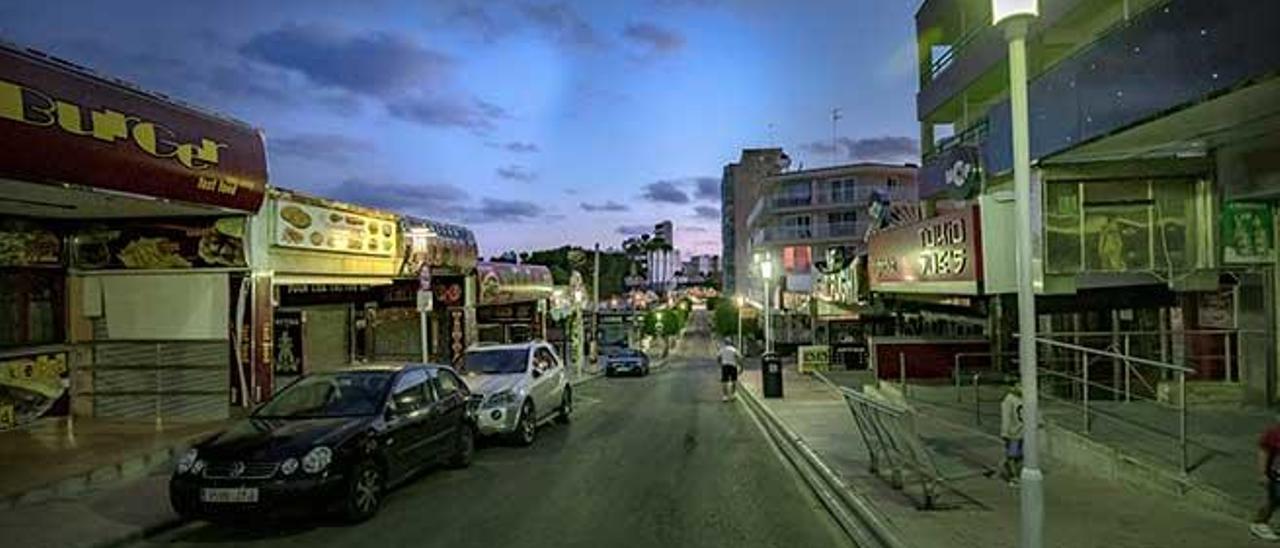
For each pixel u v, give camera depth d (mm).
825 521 9609
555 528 9250
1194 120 8914
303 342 21734
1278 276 12844
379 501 10000
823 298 34188
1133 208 11859
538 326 38844
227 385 16156
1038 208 11930
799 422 18438
